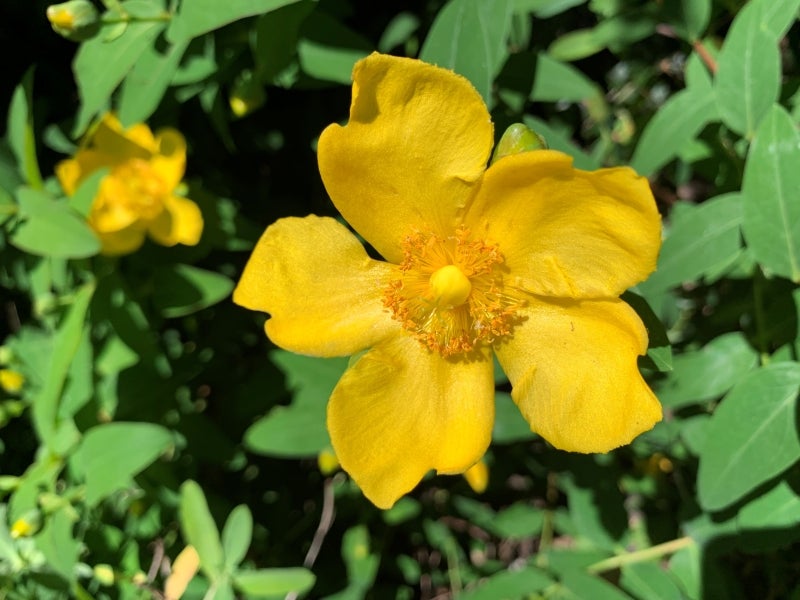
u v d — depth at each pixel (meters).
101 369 0.19
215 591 0.17
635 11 0.18
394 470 0.14
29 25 0.22
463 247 0.14
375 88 0.12
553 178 0.12
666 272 0.16
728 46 0.15
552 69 0.17
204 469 0.24
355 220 0.13
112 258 0.20
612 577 0.20
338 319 0.14
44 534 0.18
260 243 0.14
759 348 0.16
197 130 0.22
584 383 0.13
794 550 0.21
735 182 0.18
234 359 0.24
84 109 0.16
